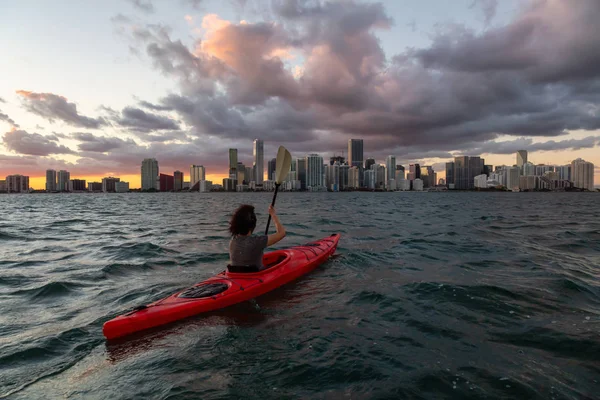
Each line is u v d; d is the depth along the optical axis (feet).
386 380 8.29
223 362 9.30
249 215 15.31
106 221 55.26
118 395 7.82
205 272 19.67
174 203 155.02
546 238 32.01
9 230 41.75
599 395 7.66
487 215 64.64
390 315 12.71
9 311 13.58
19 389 8.17
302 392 7.84
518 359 9.34
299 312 13.11
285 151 18.99
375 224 46.96
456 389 7.92
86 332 11.55
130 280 17.99
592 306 13.47
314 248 22.63
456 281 17.08
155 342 10.67
